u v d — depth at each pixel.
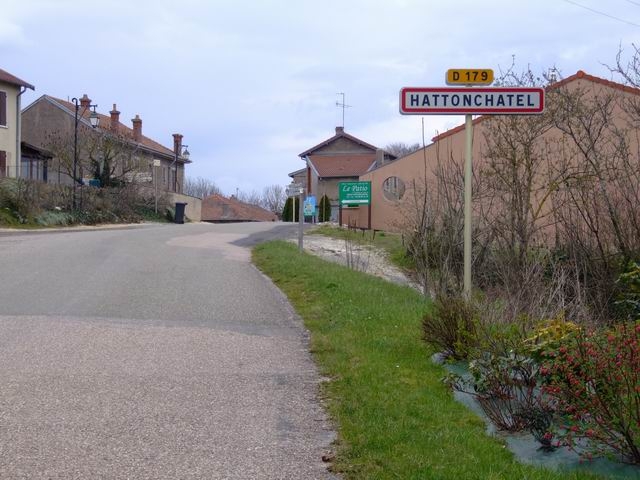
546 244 10.87
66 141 40.53
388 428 5.37
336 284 11.99
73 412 5.80
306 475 4.62
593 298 9.70
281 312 10.59
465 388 6.16
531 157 12.09
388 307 9.88
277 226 33.59
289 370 7.31
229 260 17.00
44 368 7.11
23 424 5.49
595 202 10.48
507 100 7.68
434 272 11.31
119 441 5.19
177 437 5.30
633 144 14.67
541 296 8.57
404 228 17.62
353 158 56.28
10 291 11.70
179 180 63.50
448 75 7.68
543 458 4.86
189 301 11.29
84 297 11.35
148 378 6.88
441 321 7.24
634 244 10.17
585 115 12.43
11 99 37.19
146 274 14.12
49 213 30.48
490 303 7.89
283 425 5.61
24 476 4.52
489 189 12.26
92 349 7.97
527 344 5.72
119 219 37.47
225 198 84.00
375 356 7.51
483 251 10.85
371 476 4.54
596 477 4.47
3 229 26.28
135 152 45.66
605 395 4.59
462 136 21.52
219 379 6.92
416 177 24.75
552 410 5.11
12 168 36.88
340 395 6.34
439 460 4.75
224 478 4.57
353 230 25.36
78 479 4.50
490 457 4.82
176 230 28.42
